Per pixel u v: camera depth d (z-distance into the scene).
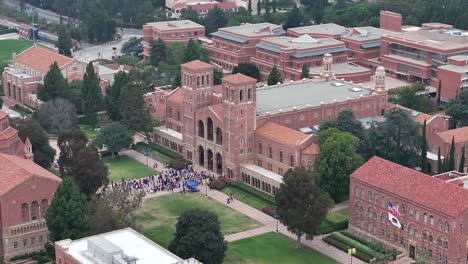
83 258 186.00
